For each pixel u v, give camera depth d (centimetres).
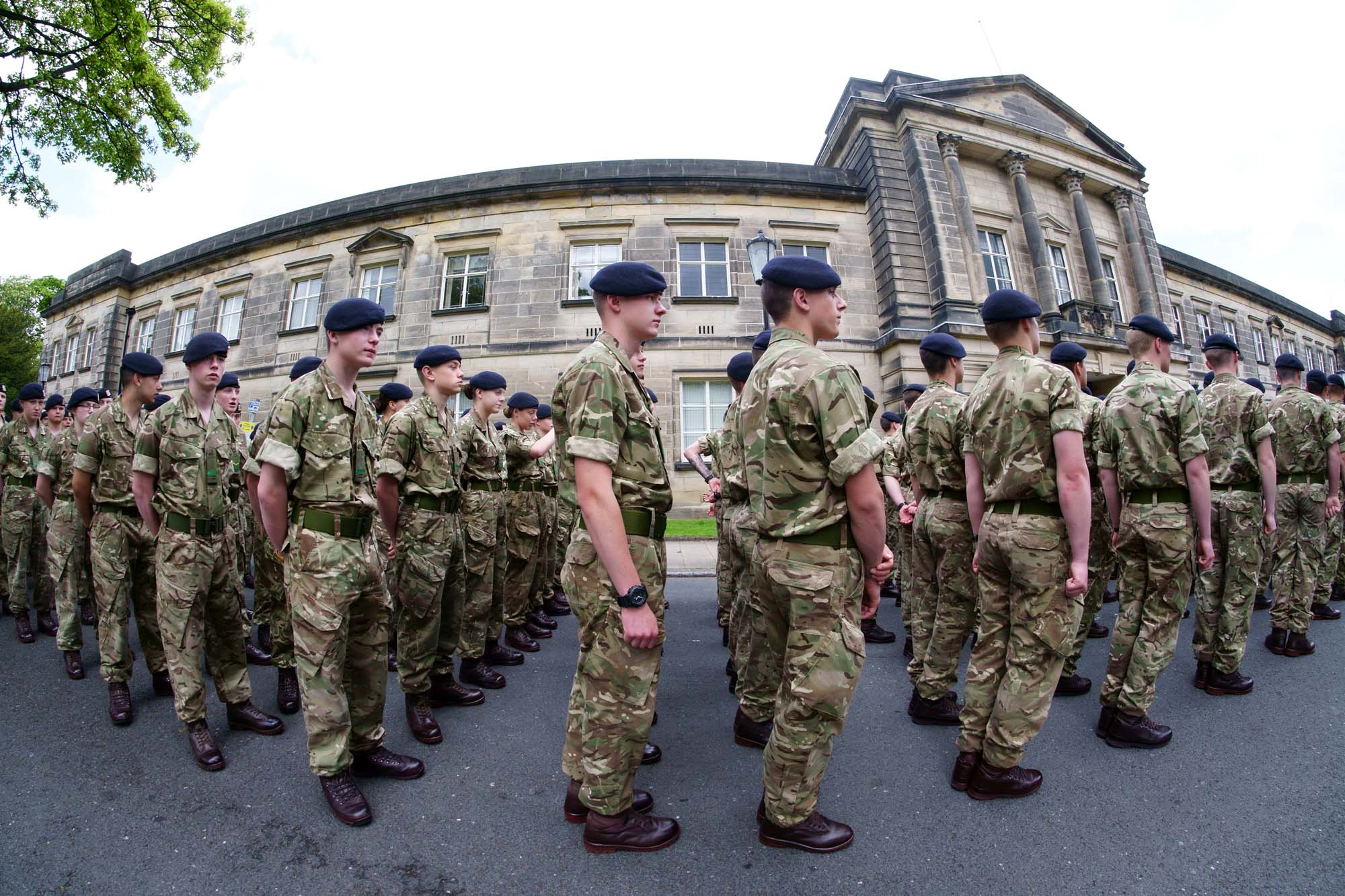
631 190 1508
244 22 1251
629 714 235
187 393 349
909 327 1450
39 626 559
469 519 435
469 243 1545
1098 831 249
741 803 275
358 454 295
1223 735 331
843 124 1653
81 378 2173
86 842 248
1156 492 333
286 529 283
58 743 339
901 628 586
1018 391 285
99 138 1166
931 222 1488
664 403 1427
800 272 243
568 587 250
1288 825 247
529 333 1479
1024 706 269
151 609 404
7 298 3759
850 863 230
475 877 226
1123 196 1855
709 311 1472
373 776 300
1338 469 479
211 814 269
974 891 213
